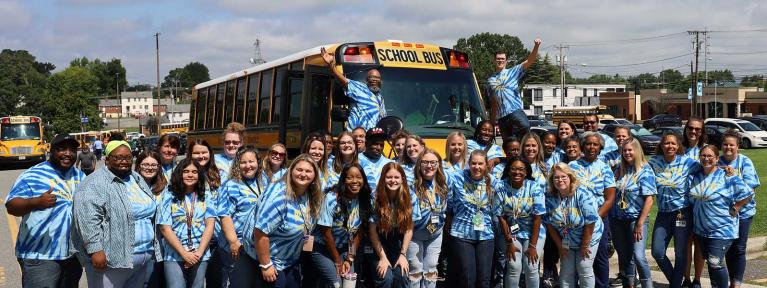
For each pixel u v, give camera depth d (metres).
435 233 7.05
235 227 6.52
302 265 6.75
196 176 6.42
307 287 6.77
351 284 6.58
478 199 7.02
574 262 7.11
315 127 9.91
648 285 7.50
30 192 5.95
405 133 8.07
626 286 7.78
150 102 178.88
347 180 6.57
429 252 7.07
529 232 7.14
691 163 7.60
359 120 9.59
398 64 10.54
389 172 6.62
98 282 5.94
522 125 9.80
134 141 47.75
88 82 148.12
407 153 7.43
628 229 7.68
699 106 82.19
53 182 6.07
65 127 89.50
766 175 20.78
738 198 7.32
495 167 7.79
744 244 7.67
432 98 10.55
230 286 6.57
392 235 6.81
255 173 6.66
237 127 7.82
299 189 5.93
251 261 6.13
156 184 6.42
